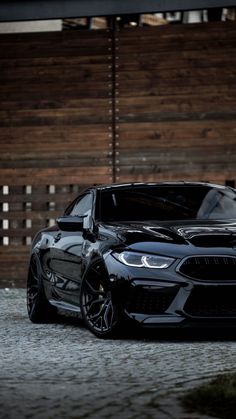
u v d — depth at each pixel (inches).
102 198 362.6
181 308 307.4
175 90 578.2
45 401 199.3
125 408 190.5
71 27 720.3
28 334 347.3
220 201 361.7
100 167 591.8
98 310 330.0
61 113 596.4
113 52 587.8
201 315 307.7
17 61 600.4
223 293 308.0
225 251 310.8
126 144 586.6
